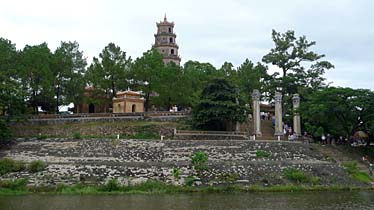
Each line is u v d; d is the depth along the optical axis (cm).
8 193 4831
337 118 7406
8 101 7269
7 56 8181
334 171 5888
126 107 8675
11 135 6788
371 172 6106
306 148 6662
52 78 8238
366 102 6950
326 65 9475
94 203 4162
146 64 9031
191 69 9919
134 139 6612
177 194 4856
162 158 5938
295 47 9575
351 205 4075
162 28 11662
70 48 8969
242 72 9462
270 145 6562
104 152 6094
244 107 7850
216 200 4391
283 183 5425
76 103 8956
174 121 8056
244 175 5534
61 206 3975
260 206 3994
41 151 6159
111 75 8838
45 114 8169
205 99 7656
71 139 6631
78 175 5381
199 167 5588
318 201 4344
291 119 8925
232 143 6531
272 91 9319
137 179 5334
